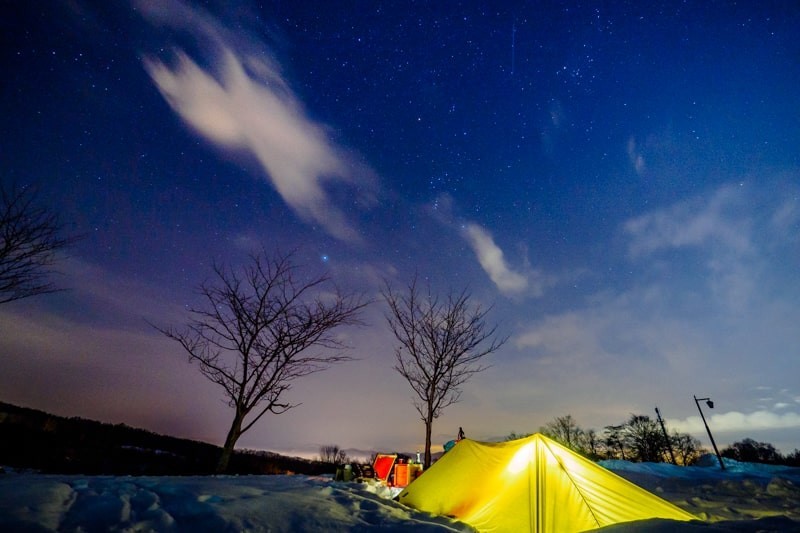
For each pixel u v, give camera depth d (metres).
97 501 4.45
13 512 3.80
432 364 16.52
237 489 5.94
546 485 6.58
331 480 9.68
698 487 13.08
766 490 11.93
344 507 5.87
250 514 4.80
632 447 37.31
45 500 4.26
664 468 18.50
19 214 10.12
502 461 7.26
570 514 6.18
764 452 37.31
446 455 8.10
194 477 7.51
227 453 11.56
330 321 14.37
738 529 5.37
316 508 5.50
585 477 6.70
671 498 10.70
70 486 4.99
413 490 7.54
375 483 9.90
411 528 5.19
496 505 6.46
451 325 17.27
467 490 6.94
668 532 5.27
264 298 13.88
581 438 35.34
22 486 4.60
